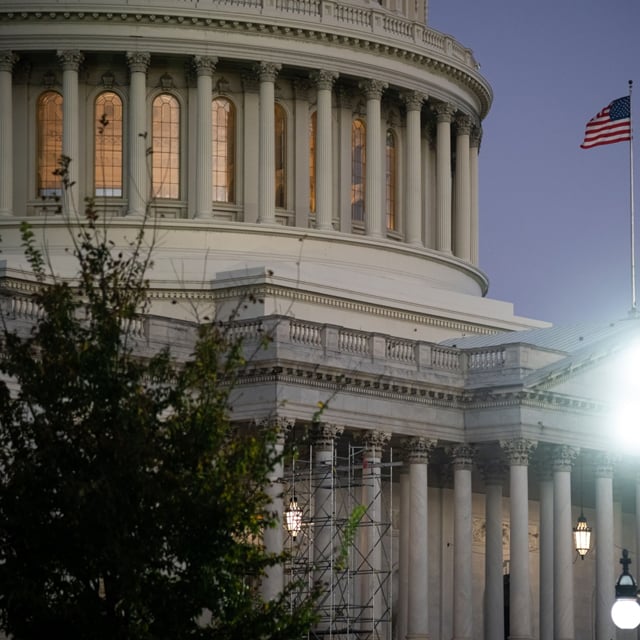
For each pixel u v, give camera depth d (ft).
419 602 471.62
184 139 577.43
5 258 517.14
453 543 493.77
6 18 565.53
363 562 453.17
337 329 456.45
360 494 476.13
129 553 239.71
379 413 464.65
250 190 581.53
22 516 243.19
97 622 241.76
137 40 567.59
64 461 245.04
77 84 568.82
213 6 572.10
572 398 489.67
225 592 247.91
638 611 241.14
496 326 580.71
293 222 587.27
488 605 501.15
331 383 451.53
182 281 501.56
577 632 554.05
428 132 637.30
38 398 248.52
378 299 544.21
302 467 458.50
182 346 443.32
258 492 256.11
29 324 403.54
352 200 601.62
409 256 598.34
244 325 446.60
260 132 576.20
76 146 563.89
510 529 481.46
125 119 573.33
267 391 440.45
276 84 591.37
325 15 588.09
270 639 249.14
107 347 249.55
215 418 250.78
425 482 476.95
